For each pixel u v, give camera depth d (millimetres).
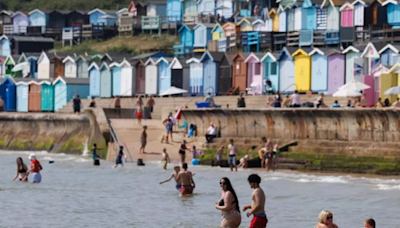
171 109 153000
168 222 76562
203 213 81375
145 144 137875
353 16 176250
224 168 124125
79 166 131125
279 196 92688
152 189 99562
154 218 78625
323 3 182750
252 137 132000
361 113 116875
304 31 181625
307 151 121312
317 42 179000
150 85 193875
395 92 125312
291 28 192375
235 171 119312
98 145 152500
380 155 112938
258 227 65625
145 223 76125
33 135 176125
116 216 79812
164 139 142000
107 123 150000
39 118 174375
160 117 165625
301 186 100562
